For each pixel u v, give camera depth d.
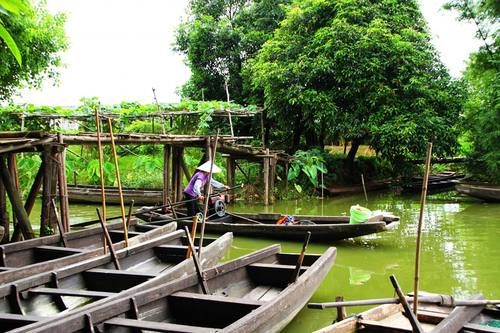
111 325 3.54
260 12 20.44
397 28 16.95
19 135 7.38
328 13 17.61
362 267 7.18
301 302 4.63
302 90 16.83
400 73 16.12
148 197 14.24
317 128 18.16
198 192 9.96
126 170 18.62
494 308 4.24
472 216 11.86
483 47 17.27
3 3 1.50
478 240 8.88
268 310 3.84
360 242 8.94
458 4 17.08
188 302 4.16
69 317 3.35
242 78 20.17
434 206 13.99
